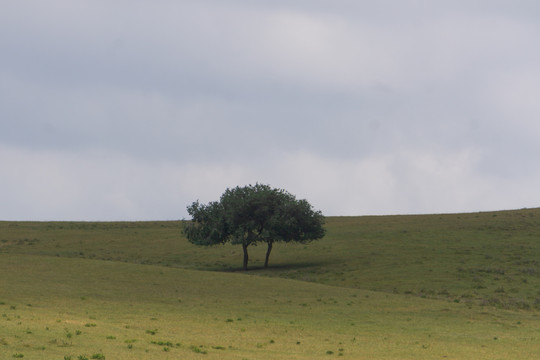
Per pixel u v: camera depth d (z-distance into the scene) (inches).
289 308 2694.4
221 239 4773.6
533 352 1876.2
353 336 2068.2
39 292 2714.1
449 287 3565.5
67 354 1380.4
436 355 1764.3
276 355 1628.9
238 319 2336.4
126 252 5477.4
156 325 2064.5
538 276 3843.5
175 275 3513.8
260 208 4670.3
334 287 3410.4
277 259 5029.5
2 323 1786.4
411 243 5226.4
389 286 3678.6
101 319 2121.1
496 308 2933.1
